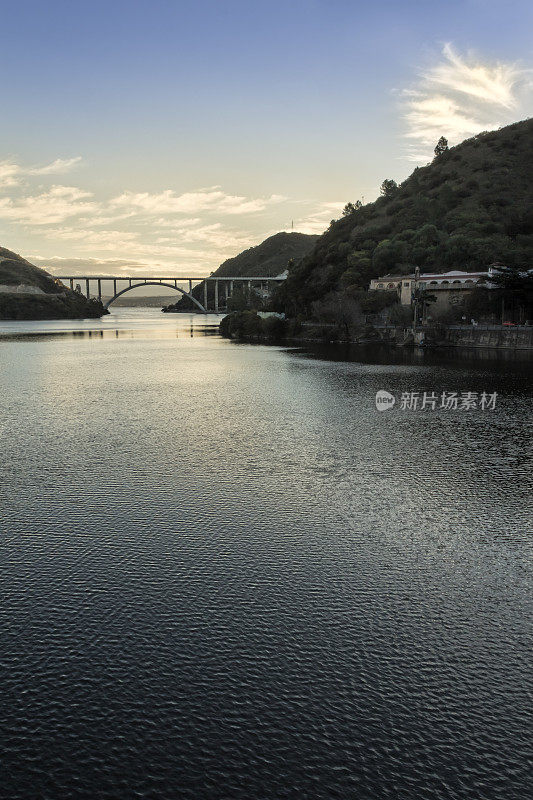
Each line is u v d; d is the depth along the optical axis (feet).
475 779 51.19
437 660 65.77
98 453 143.23
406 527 99.96
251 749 54.03
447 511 106.93
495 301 435.94
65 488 117.60
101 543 92.94
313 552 90.68
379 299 494.59
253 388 248.32
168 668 64.18
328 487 119.34
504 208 597.93
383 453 144.97
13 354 399.24
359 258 575.38
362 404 211.00
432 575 84.07
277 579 82.64
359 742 54.85
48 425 174.70
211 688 61.36
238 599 77.46
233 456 141.38
